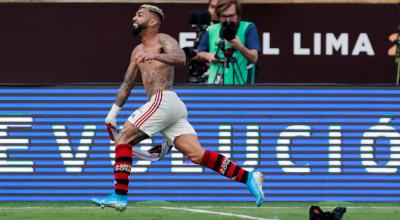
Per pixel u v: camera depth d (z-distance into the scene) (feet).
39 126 95.35
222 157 76.84
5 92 95.30
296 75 148.97
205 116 95.66
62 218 78.48
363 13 148.97
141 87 94.99
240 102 95.86
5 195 95.09
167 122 75.97
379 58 149.59
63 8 150.00
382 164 96.32
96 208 87.66
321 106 96.17
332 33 148.97
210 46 107.96
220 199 95.45
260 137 95.86
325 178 96.02
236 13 105.70
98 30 150.10
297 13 148.66
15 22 150.00
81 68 150.41
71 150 95.30
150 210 85.35
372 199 96.07
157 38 77.30
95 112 95.50
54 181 95.30
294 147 95.96
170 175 95.30
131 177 95.14
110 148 95.50
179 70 145.28
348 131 96.17
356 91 96.32
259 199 76.59
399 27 133.90
